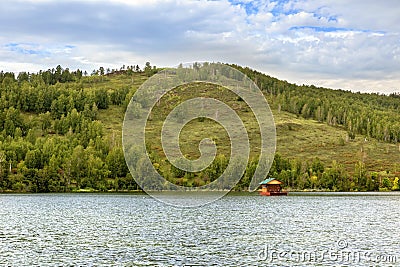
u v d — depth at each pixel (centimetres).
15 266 4034
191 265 4097
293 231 6225
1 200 11869
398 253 4619
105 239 5462
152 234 5903
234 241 5356
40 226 6650
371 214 8681
